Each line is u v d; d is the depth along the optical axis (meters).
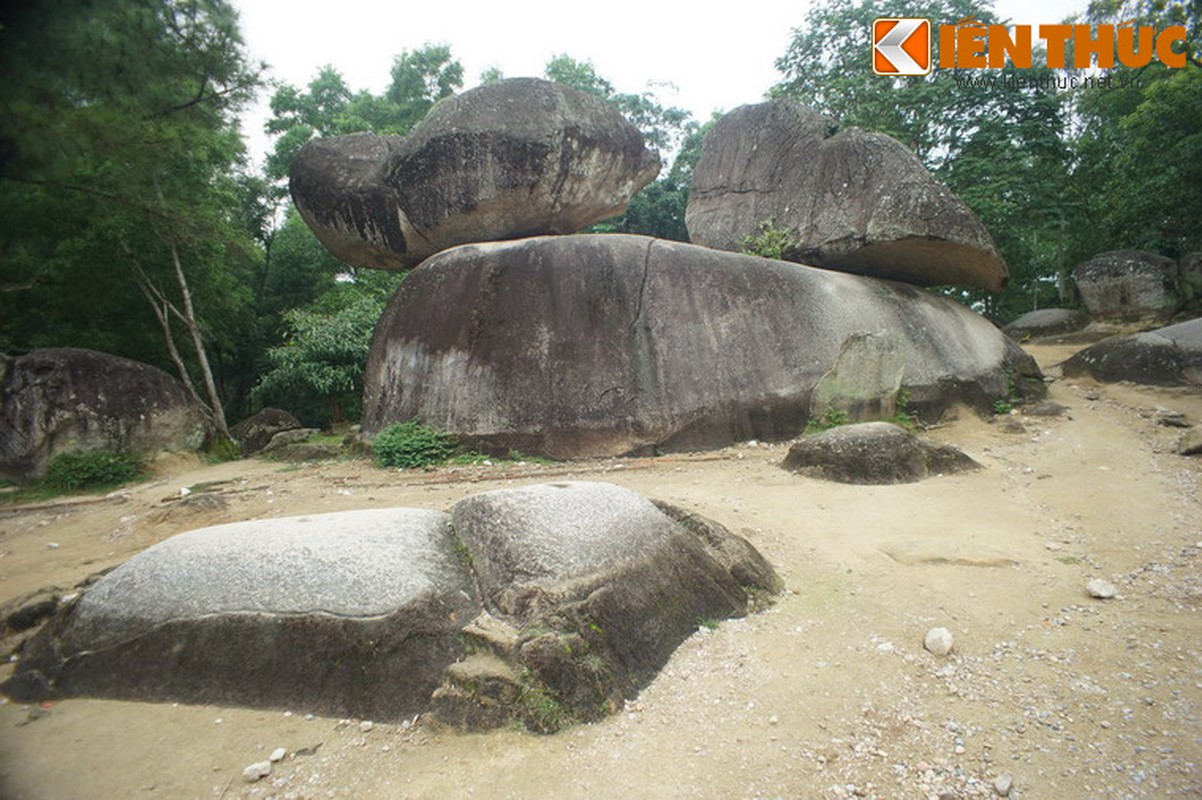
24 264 10.92
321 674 3.05
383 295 15.92
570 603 3.17
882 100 16.72
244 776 2.61
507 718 2.85
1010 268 17.58
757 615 3.86
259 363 17.92
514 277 8.65
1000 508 5.60
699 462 7.59
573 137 9.27
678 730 2.84
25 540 6.43
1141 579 4.21
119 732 2.89
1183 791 2.41
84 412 9.16
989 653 3.41
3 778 2.62
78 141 6.55
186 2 7.56
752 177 11.27
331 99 21.56
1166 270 15.76
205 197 12.25
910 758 2.66
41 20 5.73
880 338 8.61
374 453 8.55
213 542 3.62
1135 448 7.38
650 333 8.38
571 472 7.46
